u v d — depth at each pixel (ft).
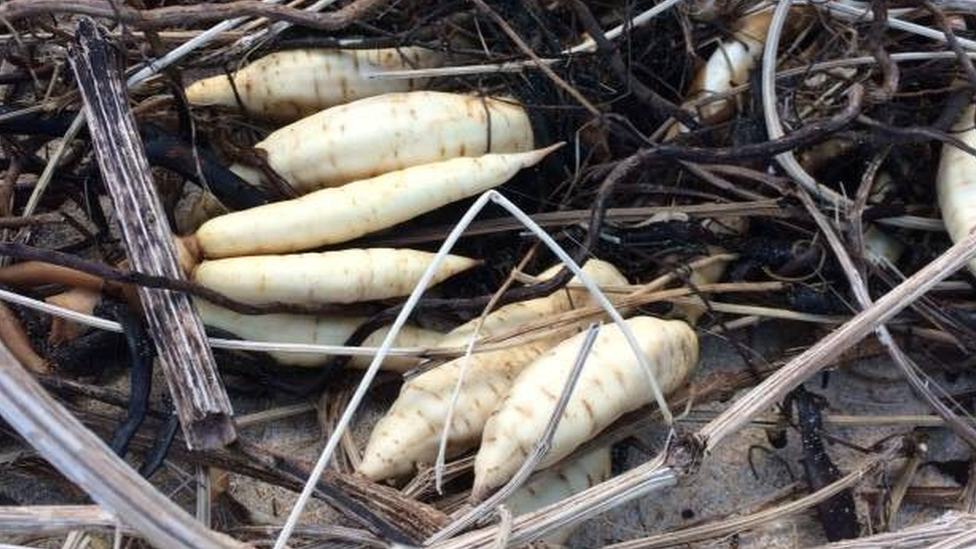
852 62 1.42
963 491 1.34
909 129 1.35
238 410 1.38
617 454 1.35
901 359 1.27
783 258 1.42
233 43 1.45
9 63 1.55
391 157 1.35
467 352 1.18
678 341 1.29
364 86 1.44
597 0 1.52
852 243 1.37
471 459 1.27
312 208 1.29
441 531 1.14
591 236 1.31
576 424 1.22
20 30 1.45
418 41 1.43
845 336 1.16
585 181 1.45
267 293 1.27
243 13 1.32
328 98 1.43
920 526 1.14
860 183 1.46
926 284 1.18
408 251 1.30
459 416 1.26
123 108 1.26
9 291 1.32
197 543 0.97
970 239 1.20
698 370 1.43
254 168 1.38
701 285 1.40
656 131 1.48
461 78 1.47
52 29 1.36
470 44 1.51
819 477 1.31
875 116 1.46
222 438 1.14
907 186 1.47
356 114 1.35
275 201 1.38
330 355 1.33
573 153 1.47
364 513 1.16
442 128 1.36
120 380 1.39
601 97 1.46
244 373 1.35
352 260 1.28
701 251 1.41
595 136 1.46
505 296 1.31
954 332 1.36
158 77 1.44
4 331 1.31
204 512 1.24
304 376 1.36
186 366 1.16
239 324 1.30
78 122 1.37
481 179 1.33
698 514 1.33
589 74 1.46
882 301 1.18
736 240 1.43
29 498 1.30
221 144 1.39
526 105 1.42
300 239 1.29
